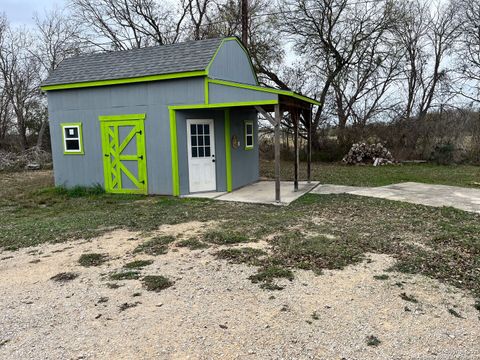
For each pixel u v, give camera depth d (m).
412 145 17.39
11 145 21.80
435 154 16.36
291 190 9.63
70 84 9.72
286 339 2.82
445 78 18.81
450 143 16.36
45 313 3.34
